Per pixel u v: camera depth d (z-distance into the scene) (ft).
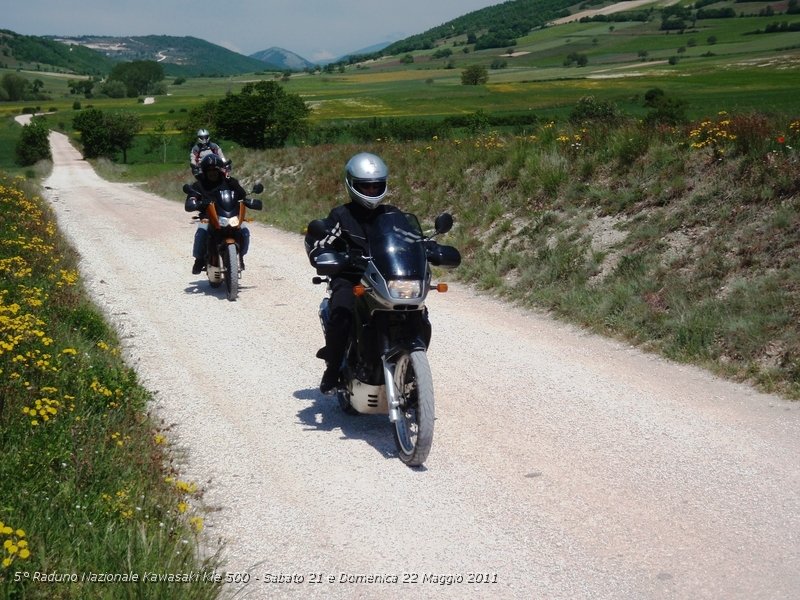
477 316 33.65
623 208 38.93
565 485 17.69
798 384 22.99
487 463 19.02
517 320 32.76
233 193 38.11
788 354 24.32
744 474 17.93
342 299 20.58
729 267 30.32
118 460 17.39
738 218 32.96
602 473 18.25
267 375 26.20
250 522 16.31
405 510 16.74
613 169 42.45
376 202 20.13
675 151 40.63
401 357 19.38
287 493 17.65
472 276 40.01
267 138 281.95
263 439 20.84
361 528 16.01
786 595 13.26
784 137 36.37
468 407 22.90
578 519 16.12
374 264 19.26
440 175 53.98
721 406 22.25
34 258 38.83
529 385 24.63
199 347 29.35
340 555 14.98
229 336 30.89
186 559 14.06
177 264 46.44
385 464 19.17
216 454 19.81
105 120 345.92
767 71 440.45
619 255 35.24
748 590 13.46
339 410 23.09
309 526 16.12
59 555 13.47
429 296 37.78
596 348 28.37
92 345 26.50
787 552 14.60
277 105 280.72
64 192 103.96
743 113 41.93
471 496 17.30
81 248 51.37
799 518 15.84
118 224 64.28
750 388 23.58
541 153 48.14
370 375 20.12
